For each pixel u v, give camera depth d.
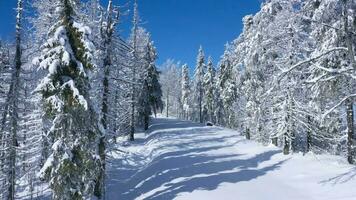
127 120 48.41
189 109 110.25
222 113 81.62
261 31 36.03
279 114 31.73
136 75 46.47
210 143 42.91
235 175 26.38
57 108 18.02
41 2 24.14
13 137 24.31
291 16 23.59
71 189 18.47
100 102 25.41
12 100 24.41
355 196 18.09
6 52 25.86
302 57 29.55
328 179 22.14
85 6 22.17
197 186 24.23
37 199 27.17
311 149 32.97
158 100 61.03
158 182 27.03
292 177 24.25
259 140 41.03
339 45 20.97
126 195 26.22
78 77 18.67
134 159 37.44
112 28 26.50
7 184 24.19
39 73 24.00
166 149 38.59
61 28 18.58
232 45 55.47
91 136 19.56
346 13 16.75
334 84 19.77
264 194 21.22
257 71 38.19
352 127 24.77
